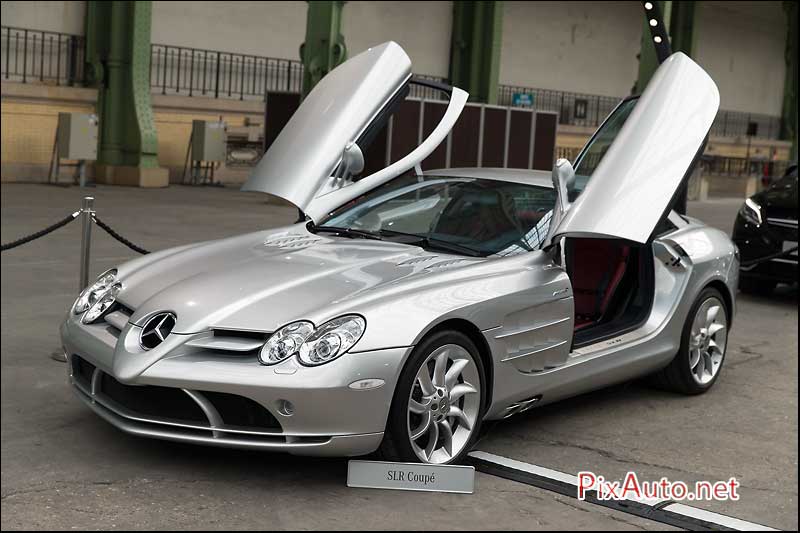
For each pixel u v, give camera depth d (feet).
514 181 15.15
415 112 44.47
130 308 12.01
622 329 15.17
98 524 9.84
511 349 12.47
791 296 28.76
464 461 12.44
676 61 14.70
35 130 52.85
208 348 10.85
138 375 10.81
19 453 11.80
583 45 92.07
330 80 16.66
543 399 13.43
